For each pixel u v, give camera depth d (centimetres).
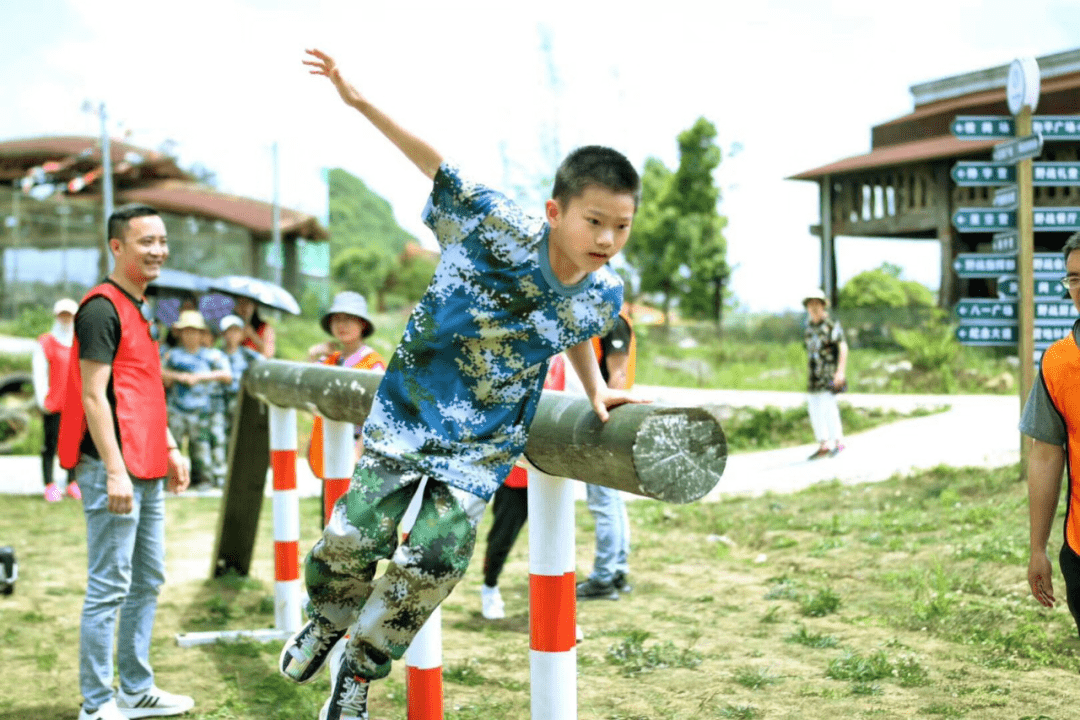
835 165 2702
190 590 673
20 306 3147
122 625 443
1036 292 877
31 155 3528
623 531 643
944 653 502
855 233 2694
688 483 264
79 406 416
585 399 290
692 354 2648
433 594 265
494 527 595
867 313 2434
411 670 348
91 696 414
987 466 975
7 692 472
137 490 425
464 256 263
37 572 726
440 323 265
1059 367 323
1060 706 424
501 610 604
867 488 946
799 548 757
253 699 461
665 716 425
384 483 266
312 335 2984
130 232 420
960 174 896
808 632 548
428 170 270
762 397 1706
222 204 3794
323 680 481
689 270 3634
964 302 895
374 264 8231
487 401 269
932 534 739
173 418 1098
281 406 532
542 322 262
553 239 254
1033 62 873
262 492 679
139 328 426
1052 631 522
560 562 297
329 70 273
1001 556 650
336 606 287
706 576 695
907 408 1488
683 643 534
